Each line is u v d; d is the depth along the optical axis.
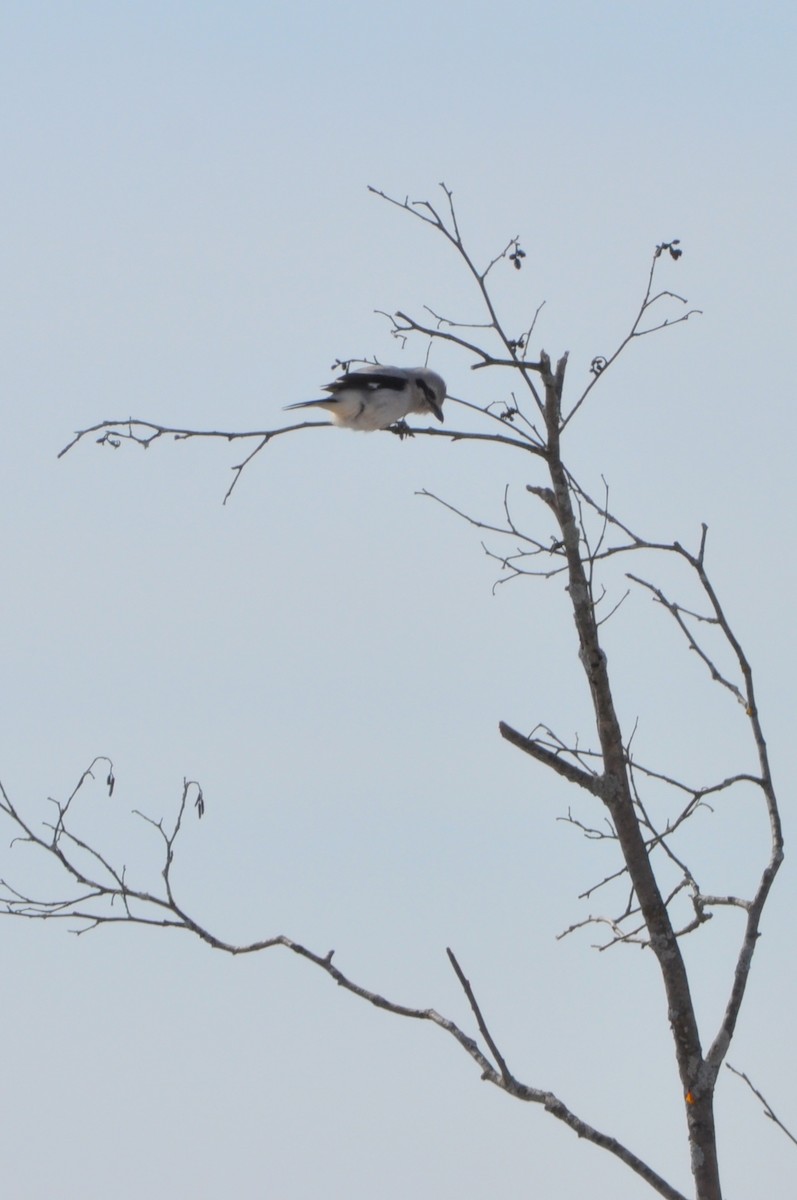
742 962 10.56
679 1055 10.77
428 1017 10.73
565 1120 10.15
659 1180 10.10
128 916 11.08
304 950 10.98
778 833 10.84
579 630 11.23
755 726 11.01
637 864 11.02
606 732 11.16
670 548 11.23
